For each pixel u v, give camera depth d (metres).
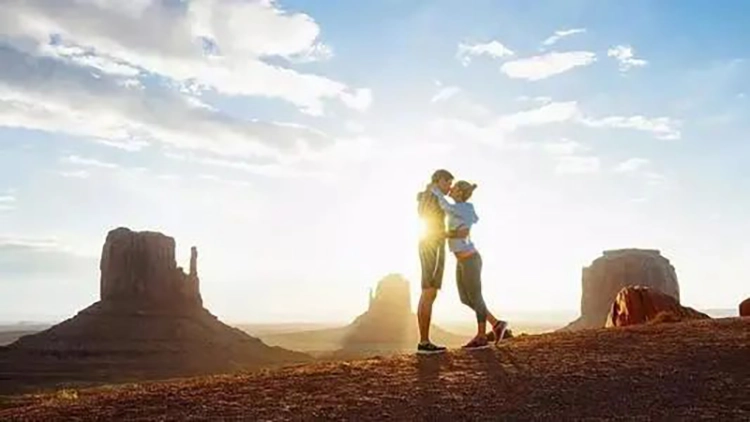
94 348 133.62
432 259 11.06
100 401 8.88
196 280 167.00
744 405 8.20
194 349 144.62
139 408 8.43
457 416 7.88
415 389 8.90
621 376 9.36
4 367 113.81
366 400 8.48
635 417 7.82
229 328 165.88
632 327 12.88
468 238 11.56
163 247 161.38
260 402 8.52
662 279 163.75
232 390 9.15
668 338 11.52
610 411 8.02
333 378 9.61
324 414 7.99
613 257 167.50
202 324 158.12
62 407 8.70
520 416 7.86
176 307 158.38
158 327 148.25
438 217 11.16
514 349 11.15
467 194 11.53
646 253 166.88
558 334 12.49
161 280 159.75
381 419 7.80
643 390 8.77
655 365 9.86
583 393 8.66
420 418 7.82
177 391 9.23
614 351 10.76
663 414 7.91
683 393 8.65
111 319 148.12
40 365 119.88
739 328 12.12
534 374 9.52
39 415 8.32
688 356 10.29
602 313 163.75
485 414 7.94
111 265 156.25
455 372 9.73
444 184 11.40
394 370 9.96
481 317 11.56
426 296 11.09
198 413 8.12
